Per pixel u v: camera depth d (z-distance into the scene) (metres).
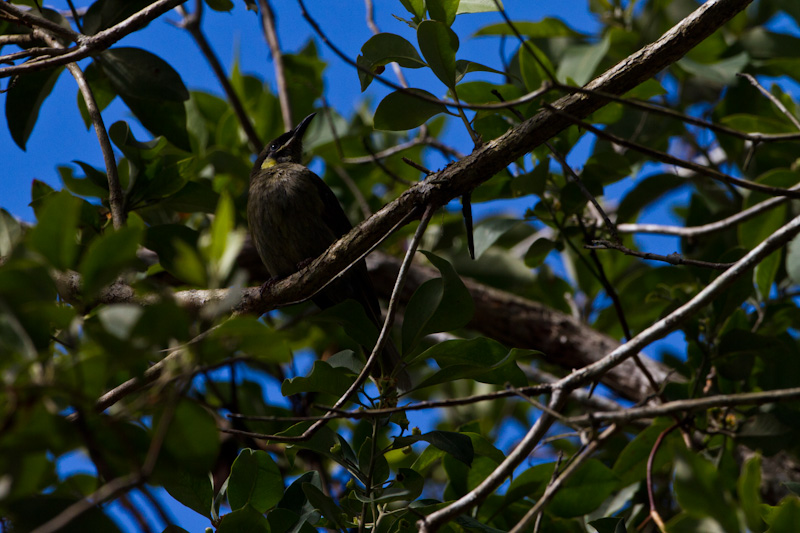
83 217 8.63
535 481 7.30
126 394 6.20
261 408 11.10
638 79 6.67
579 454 5.55
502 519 7.56
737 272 5.74
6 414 3.95
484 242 9.62
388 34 6.98
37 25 7.91
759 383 9.11
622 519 6.61
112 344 3.96
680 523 4.95
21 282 4.12
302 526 6.62
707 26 6.38
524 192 9.16
